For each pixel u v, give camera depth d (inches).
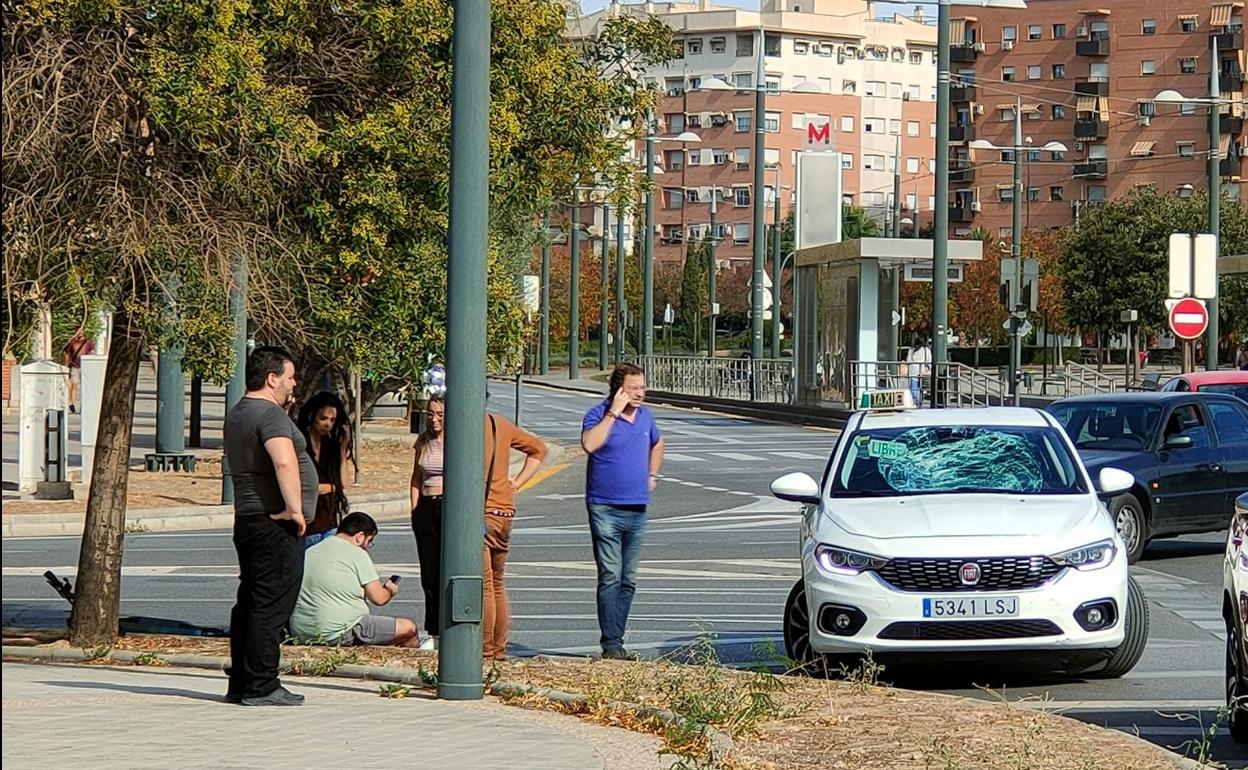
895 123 6614.2
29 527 955.3
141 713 365.4
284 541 377.7
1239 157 5290.4
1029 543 443.2
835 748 327.9
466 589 390.0
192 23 470.9
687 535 941.8
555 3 574.6
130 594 681.6
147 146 483.2
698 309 4785.9
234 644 381.7
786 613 475.5
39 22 455.2
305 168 497.4
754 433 1825.8
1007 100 5620.1
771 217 6274.6
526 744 325.1
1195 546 869.2
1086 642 439.8
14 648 513.3
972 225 5669.3
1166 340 4402.1
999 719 365.1
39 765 295.9
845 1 6825.8
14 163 450.0
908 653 439.8
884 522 457.1
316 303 507.2
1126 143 5428.2
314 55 511.2
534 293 1508.4
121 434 533.6
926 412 526.0
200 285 484.7
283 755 310.2
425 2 502.6
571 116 573.9
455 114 386.6
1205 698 434.0
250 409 378.0
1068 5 5502.0
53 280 471.5
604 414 486.6
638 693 386.6
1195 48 5334.6
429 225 519.8
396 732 339.6
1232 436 816.3
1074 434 818.2
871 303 1852.9
